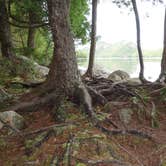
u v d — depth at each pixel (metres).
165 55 4.30
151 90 3.86
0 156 2.51
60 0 3.29
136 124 3.12
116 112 3.20
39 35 10.27
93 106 3.28
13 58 6.37
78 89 3.23
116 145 2.58
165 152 2.62
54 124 2.89
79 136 2.54
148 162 2.49
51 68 3.42
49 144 2.52
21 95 3.82
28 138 2.67
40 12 6.42
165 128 3.13
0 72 5.68
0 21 6.36
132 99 3.40
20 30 8.92
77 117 2.96
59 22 3.30
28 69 6.28
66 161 2.28
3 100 3.71
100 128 2.79
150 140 2.78
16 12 7.03
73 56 3.36
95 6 5.66
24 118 3.13
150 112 3.29
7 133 2.80
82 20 8.43
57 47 3.33
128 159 2.45
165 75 4.14
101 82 3.98
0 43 6.74
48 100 3.28
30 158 2.40
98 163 2.28
